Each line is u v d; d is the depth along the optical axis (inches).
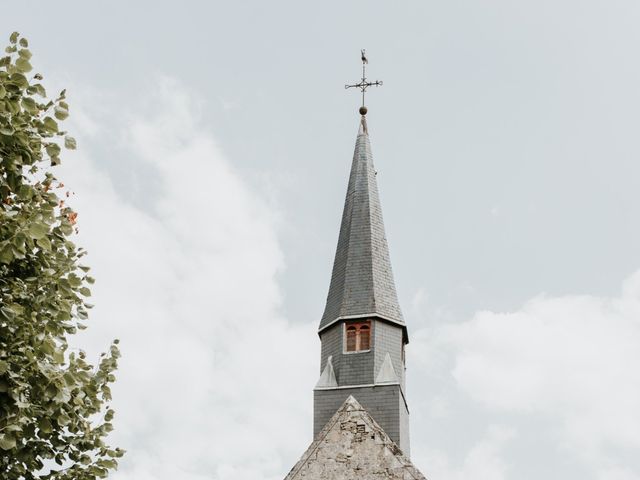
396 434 1159.0
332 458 1091.3
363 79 1531.7
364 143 1471.5
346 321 1256.2
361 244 1334.9
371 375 1202.0
